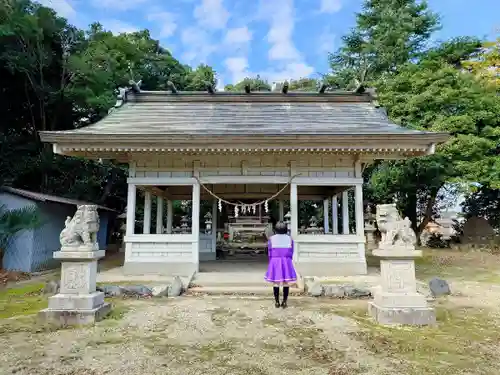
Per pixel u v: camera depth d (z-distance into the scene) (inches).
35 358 161.2
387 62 837.8
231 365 154.0
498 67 719.1
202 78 1067.9
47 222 490.6
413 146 370.3
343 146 371.6
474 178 624.4
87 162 719.7
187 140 366.9
